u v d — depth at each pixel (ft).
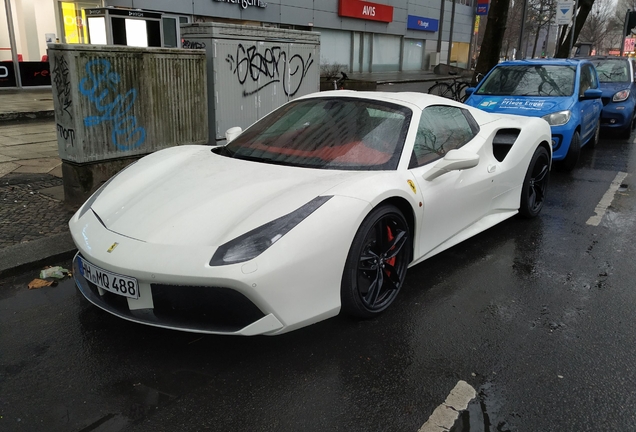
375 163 10.80
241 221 8.63
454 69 106.32
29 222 14.82
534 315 10.75
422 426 7.41
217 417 7.50
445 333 9.95
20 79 47.11
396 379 8.47
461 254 14.06
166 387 8.15
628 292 11.92
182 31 20.48
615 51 185.98
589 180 22.88
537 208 17.15
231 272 7.82
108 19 27.37
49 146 25.82
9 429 7.16
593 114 27.55
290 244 8.25
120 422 7.36
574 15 57.57
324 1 82.07
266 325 8.23
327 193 9.19
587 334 10.03
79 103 15.26
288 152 11.43
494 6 42.32
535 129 16.39
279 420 7.47
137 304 8.50
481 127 14.57
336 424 7.42
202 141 19.57
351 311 9.78
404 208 10.75
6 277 11.78
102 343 9.32
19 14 47.19
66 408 7.62
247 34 20.79
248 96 21.47
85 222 9.75
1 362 8.70
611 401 8.03
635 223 16.97
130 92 16.62
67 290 11.31
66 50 14.82
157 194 9.89
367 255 9.84
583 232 16.02
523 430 7.37
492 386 8.35
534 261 13.65
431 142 12.16
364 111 12.21
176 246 8.30
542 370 8.81
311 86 24.53
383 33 99.09
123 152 16.80
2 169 20.67
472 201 13.23
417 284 12.11
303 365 8.79
